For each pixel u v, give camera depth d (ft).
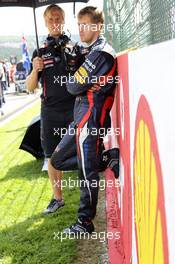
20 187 15.98
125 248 9.00
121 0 11.62
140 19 7.67
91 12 9.81
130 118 7.25
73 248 10.50
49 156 12.53
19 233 11.64
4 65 69.26
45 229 11.76
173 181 3.47
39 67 11.98
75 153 10.70
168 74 3.58
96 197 10.57
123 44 11.49
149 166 4.86
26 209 13.53
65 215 12.60
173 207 3.48
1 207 13.91
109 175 14.55
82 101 9.98
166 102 3.69
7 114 41.37
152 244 4.71
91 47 9.98
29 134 19.29
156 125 4.26
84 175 10.25
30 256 10.35
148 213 5.01
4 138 27.55
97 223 11.88
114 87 10.03
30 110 43.55
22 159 20.58
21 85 66.64
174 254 3.44
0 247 10.89
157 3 5.81
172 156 3.49
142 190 5.59
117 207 11.77
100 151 10.28
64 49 11.93
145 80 5.05
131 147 7.18
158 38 5.79
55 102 12.13
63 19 11.84
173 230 3.48
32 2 12.96
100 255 10.04
